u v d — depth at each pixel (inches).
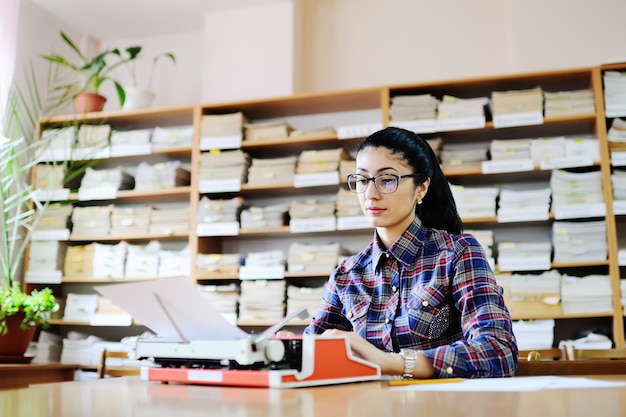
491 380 40.4
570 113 125.9
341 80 155.4
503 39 147.3
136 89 153.9
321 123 151.5
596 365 52.7
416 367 43.3
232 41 155.7
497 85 134.0
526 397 30.2
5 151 127.6
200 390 35.4
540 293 121.0
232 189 138.6
